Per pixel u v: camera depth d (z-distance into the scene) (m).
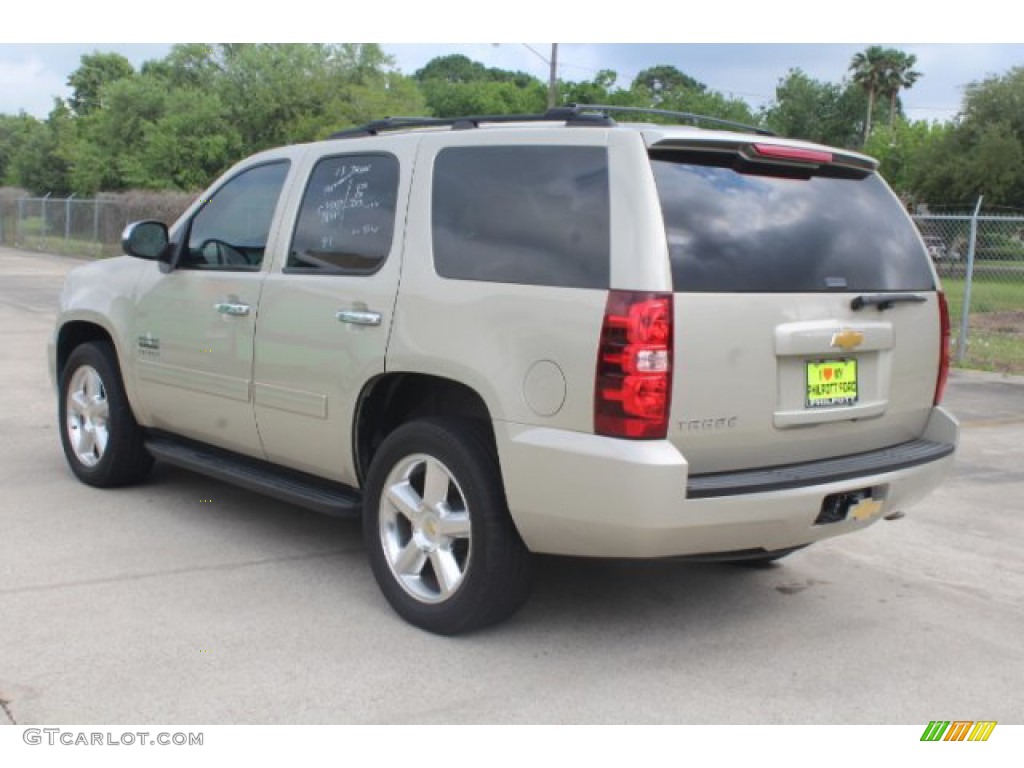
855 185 4.32
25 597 4.37
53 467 6.58
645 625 4.34
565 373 3.59
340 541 5.27
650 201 3.57
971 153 50.19
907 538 5.74
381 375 4.26
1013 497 6.71
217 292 5.08
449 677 3.76
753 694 3.73
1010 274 19.03
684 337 3.50
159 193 37.22
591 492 3.52
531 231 3.84
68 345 6.39
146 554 4.96
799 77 79.88
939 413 4.46
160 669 3.73
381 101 44.78
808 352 3.81
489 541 3.87
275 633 4.09
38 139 60.66
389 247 4.30
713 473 3.68
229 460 5.32
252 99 45.06
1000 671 4.01
